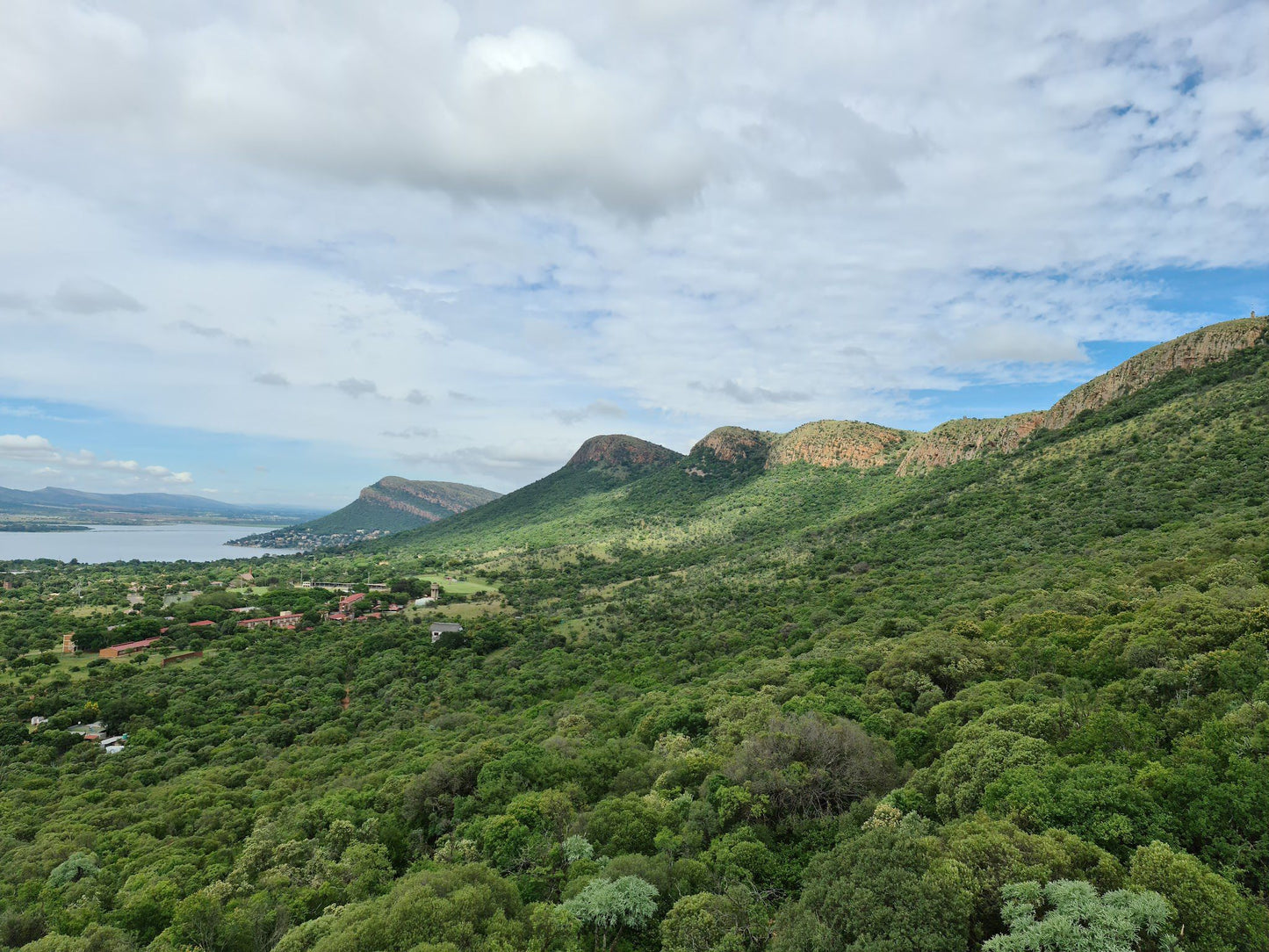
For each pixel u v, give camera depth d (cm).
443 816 4500
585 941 2655
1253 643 3284
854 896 2209
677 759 4312
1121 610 5012
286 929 3216
